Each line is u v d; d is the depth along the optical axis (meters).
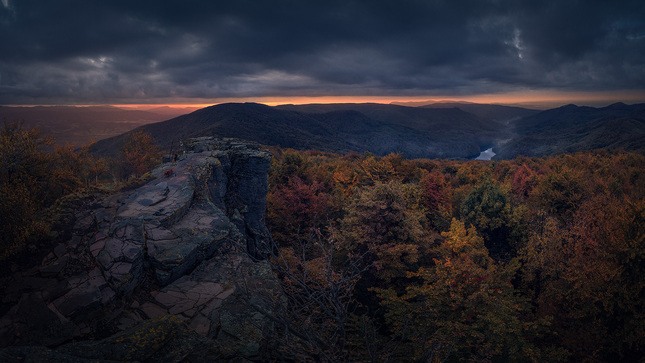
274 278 9.11
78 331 6.36
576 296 17.75
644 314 15.55
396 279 21.19
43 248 8.78
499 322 12.98
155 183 14.79
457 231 19.39
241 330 6.69
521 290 23.48
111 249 8.75
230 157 22.44
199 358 5.32
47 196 17.14
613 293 17.16
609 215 22.47
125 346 5.03
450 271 15.86
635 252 16.23
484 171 59.41
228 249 10.84
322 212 29.30
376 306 19.66
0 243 7.99
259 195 22.94
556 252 21.86
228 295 8.23
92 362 4.20
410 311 14.27
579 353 17.30
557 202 31.70
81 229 10.02
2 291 7.02
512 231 30.31
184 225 11.31
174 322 5.82
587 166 56.59
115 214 11.16
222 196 20.11
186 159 19.39
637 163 54.00
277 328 6.63
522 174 48.16
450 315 14.41
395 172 42.84
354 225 21.05
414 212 26.80
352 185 40.84
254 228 22.55
